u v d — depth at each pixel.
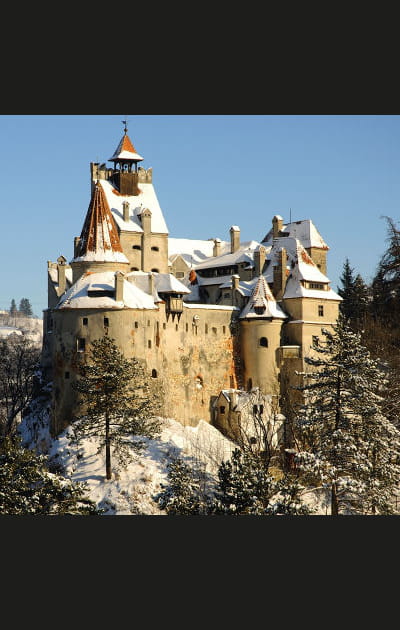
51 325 111.44
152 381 94.25
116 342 91.88
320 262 118.69
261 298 104.44
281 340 104.56
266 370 103.19
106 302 92.38
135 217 115.06
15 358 139.50
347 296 128.50
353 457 70.81
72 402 91.88
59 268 111.31
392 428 73.31
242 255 115.00
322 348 75.50
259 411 100.69
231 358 104.50
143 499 79.81
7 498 62.25
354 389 73.62
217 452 89.38
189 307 100.81
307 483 80.31
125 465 82.81
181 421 98.31
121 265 99.44
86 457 85.88
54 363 94.31
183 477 71.94
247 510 66.69
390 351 100.19
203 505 70.81
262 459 82.69
